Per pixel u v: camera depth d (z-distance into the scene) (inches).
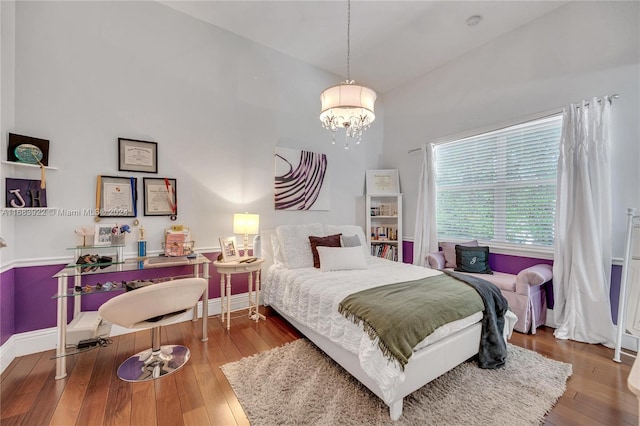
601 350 90.5
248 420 59.6
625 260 86.6
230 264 107.3
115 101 99.9
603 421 59.6
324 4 108.5
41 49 87.7
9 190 80.8
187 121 114.8
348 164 169.8
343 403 64.4
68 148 91.9
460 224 148.3
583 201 98.2
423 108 162.2
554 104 110.4
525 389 70.1
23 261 85.5
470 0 106.0
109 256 95.9
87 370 77.6
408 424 58.1
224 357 85.3
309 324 88.8
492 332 79.9
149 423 58.6
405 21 118.0
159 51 108.6
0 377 74.2
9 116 81.4
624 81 94.3
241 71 128.9
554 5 108.5
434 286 84.1
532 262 117.6
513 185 126.0
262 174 135.0
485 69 133.3
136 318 71.9
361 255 117.9
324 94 93.6
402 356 58.1
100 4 97.5
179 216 113.0
